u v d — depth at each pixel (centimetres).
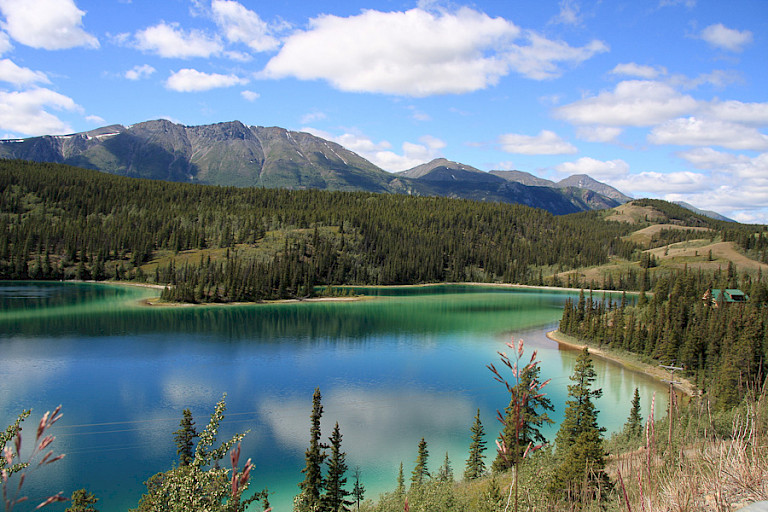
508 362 633
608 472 2786
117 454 5850
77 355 10738
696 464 965
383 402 7981
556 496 2072
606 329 12681
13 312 15800
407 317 17650
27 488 5028
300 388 8700
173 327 14575
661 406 7662
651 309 13675
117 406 7538
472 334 14325
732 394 5344
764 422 1098
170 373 9488
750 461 947
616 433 5862
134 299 19250
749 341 7362
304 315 17812
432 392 8556
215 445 6162
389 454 5975
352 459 5825
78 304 17712
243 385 8806
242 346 12200
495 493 2611
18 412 7150
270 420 7094
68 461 5650
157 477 3038
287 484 5197
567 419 5125
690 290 15700
